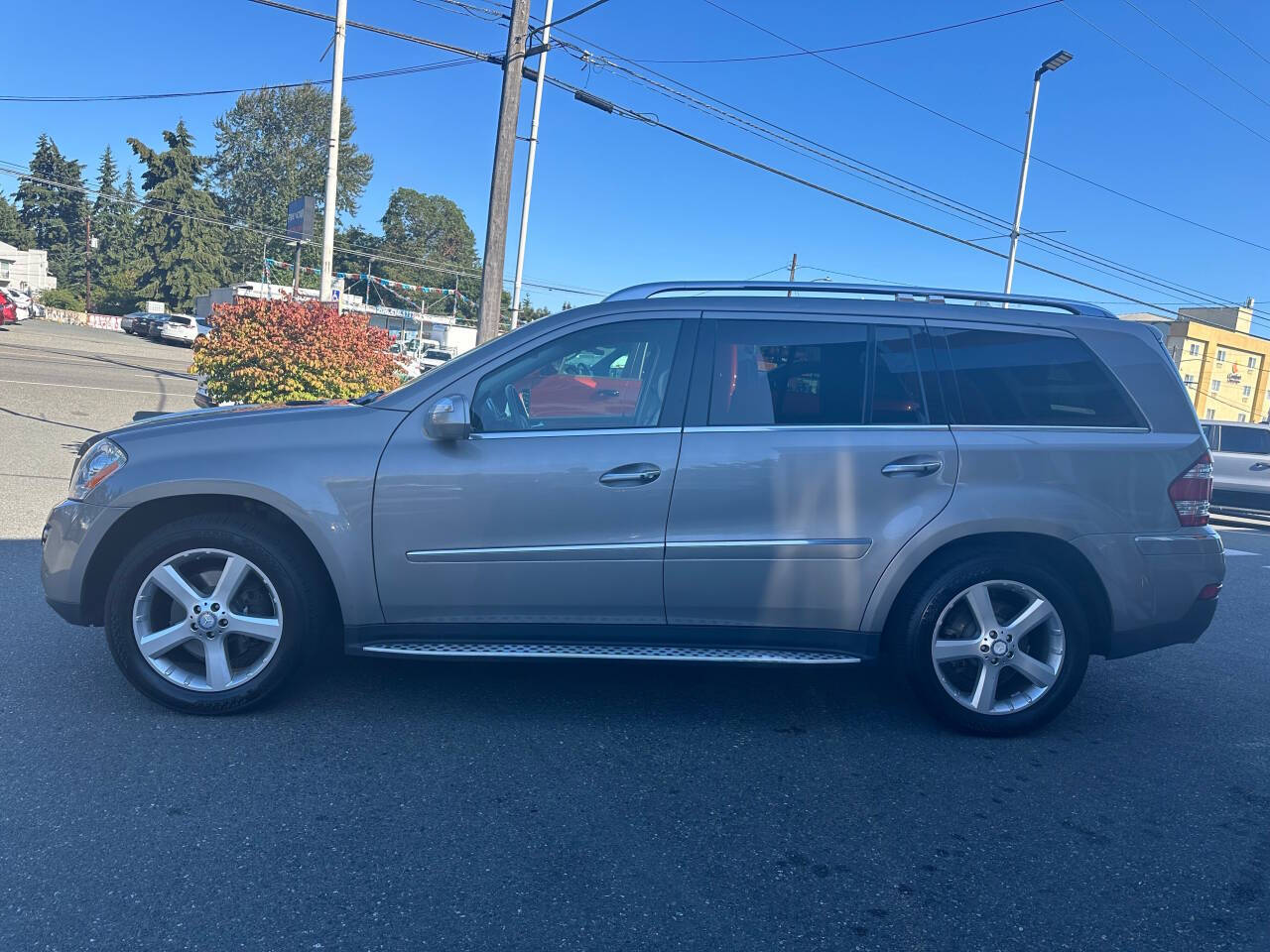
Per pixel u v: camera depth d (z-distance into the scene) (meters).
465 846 3.16
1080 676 4.23
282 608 4.00
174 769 3.60
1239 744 4.44
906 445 4.10
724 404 4.11
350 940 2.63
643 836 3.29
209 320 11.20
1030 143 24.94
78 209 94.38
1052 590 4.15
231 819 3.25
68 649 4.85
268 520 4.04
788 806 3.56
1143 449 4.23
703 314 4.21
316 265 80.25
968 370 4.26
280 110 77.50
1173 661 5.85
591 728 4.22
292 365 10.59
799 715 4.51
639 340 4.17
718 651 4.12
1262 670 5.73
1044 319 4.38
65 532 3.96
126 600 3.95
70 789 3.39
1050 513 4.12
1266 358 59.25
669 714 4.44
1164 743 4.40
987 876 3.14
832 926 2.82
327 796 3.45
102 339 42.12
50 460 11.13
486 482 3.93
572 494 3.95
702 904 2.89
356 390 11.07
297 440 3.96
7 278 78.38
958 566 4.12
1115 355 4.34
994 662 4.20
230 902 2.78
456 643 4.06
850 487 4.05
